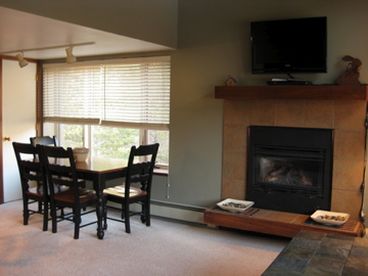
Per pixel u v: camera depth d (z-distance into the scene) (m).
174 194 4.90
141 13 4.09
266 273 1.93
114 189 4.64
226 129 4.50
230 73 4.45
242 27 4.36
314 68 3.88
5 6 2.80
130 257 3.64
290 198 4.18
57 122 6.00
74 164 4.02
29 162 4.38
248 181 4.39
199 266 3.46
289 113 4.12
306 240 2.43
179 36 4.73
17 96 5.79
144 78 5.08
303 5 4.03
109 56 5.32
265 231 3.86
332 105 3.91
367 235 2.63
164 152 5.12
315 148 4.02
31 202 5.28
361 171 3.83
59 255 3.67
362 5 3.77
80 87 5.70
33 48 4.77
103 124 5.50
